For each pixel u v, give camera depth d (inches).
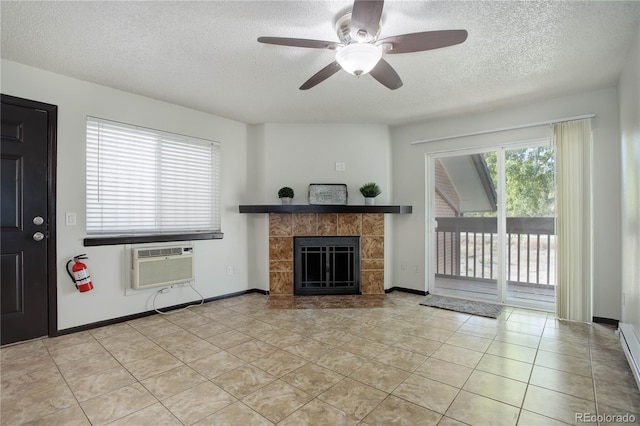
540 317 126.3
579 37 84.9
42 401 70.5
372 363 88.1
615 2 71.1
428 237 163.8
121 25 80.0
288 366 86.4
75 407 68.4
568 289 122.4
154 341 103.6
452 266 161.8
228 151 157.5
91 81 113.8
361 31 67.0
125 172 123.8
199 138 145.9
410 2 70.9
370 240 162.2
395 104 135.9
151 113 130.3
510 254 145.9
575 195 120.8
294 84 116.0
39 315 105.0
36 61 99.2
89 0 70.4
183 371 83.8
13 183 100.7
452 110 142.9
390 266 169.0
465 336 107.3
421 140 161.6
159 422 63.5
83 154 113.3
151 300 130.3
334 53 93.3
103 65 101.7
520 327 115.6
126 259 123.7
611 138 116.0
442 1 70.7
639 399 70.9
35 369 85.0
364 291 161.9
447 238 162.7
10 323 100.1
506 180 143.9
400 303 146.4
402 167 168.9
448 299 153.4
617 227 114.9
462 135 149.3
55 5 72.2
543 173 135.6
